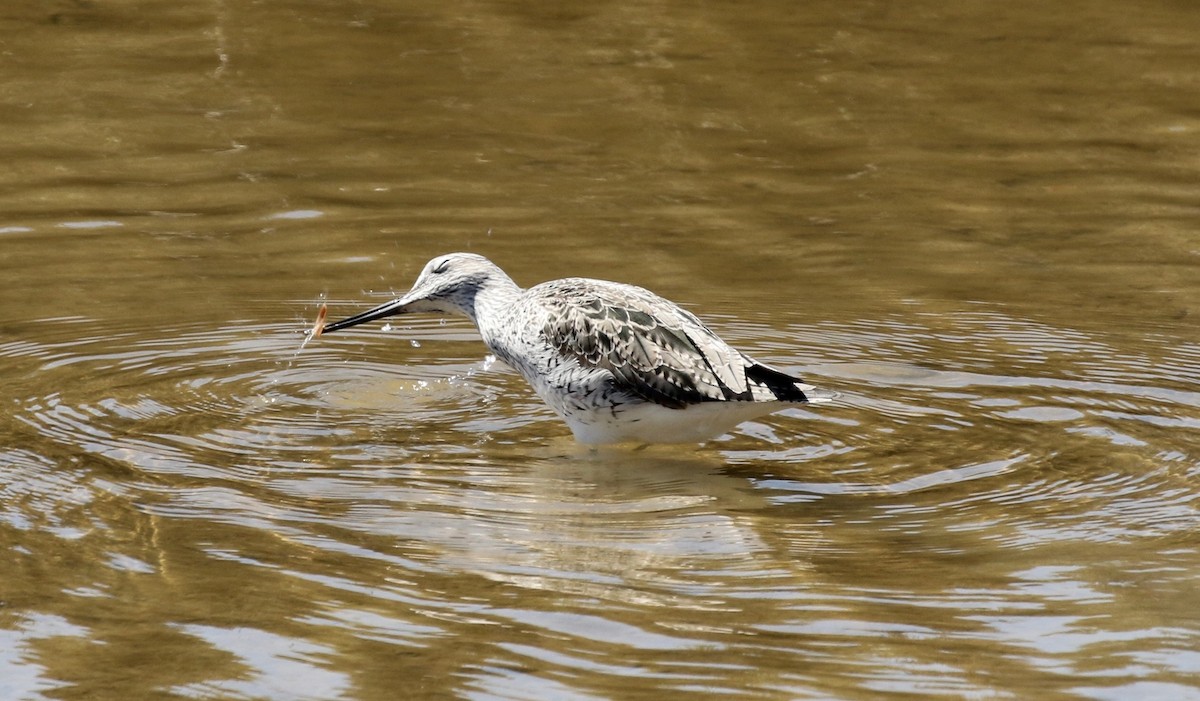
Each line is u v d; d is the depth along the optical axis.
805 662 8.20
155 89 22.00
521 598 9.02
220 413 12.31
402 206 18.14
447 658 8.27
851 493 10.83
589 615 8.79
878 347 14.09
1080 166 19.92
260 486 10.79
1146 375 13.34
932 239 17.41
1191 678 8.02
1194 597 8.99
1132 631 8.56
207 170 19.22
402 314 14.19
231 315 14.77
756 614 8.80
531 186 18.94
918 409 12.59
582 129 21.00
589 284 12.09
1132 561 9.52
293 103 21.70
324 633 8.55
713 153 20.27
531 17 25.86
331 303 15.19
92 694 7.88
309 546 9.75
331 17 25.53
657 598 9.04
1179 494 10.67
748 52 24.36
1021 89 22.92
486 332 12.49
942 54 24.45
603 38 24.88
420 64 23.44
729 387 11.01
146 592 9.04
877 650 8.35
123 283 15.55
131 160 19.45
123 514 10.21
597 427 11.69
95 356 13.53
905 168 19.83
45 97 21.52
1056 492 10.75
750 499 10.72
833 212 18.27
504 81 22.80
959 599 8.98
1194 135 21.06
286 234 17.22
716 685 7.95
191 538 9.84
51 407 12.27
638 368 11.31
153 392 12.73
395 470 11.22
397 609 8.85
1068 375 13.36
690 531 10.10
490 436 12.09
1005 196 18.86
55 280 15.55
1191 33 25.53
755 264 16.50
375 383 13.23
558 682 7.99
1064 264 16.61
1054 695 7.85
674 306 11.88
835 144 20.67
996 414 12.45
